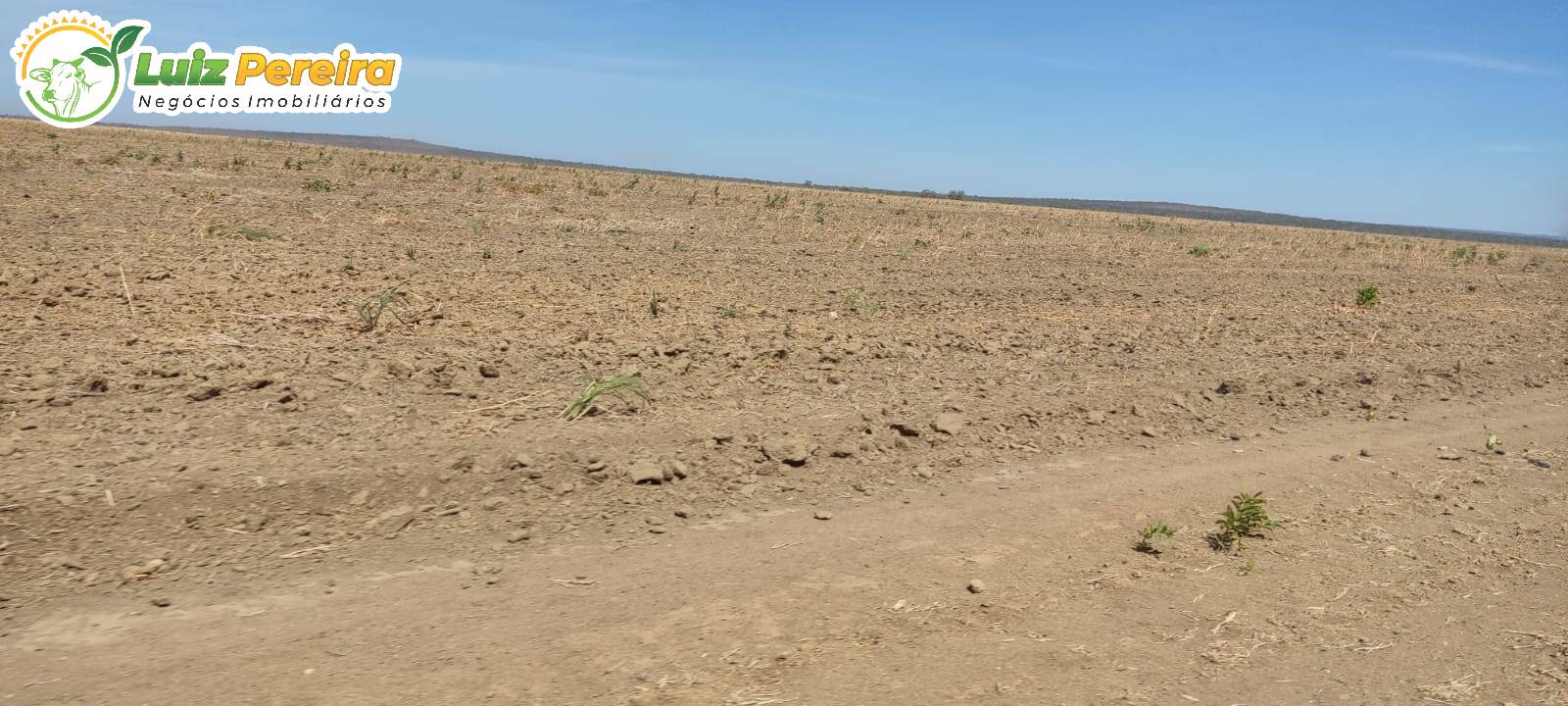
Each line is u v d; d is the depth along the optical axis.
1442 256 25.72
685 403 6.10
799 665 3.39
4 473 4.20
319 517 4.22
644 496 4.76
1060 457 5.82
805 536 4.49
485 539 4.21
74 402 5.16
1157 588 4.18
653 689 3.18
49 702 2.93
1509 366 9.12
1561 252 38.09
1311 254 23.12
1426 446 6.51
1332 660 3.64
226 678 3.10
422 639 3.40
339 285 9.02
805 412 6.10
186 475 4.33
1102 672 3.47
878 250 16.42
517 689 3.13
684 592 3.87
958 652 3.54
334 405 5.46
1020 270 15.09
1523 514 5.29
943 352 8.18
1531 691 3.45
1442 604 4.15
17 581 3.56
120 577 3.66
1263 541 4.76
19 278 8.12
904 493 5.10
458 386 5.99
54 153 19.97
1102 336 9.42
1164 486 5.43
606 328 8.20
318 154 30.16
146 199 14.06
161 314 7.36
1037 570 4.28
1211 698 3.34
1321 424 6.93
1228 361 8.53
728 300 10.16
